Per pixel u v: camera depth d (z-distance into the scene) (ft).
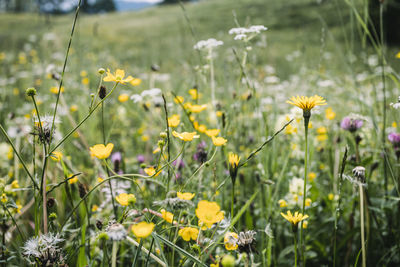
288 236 6.03
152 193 6.07
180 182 5.28
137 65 21.40
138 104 10.98
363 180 4.04
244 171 7.31
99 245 4.65
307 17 60.95
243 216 6.04
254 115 8.54
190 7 91.20
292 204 5.62
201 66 6.88
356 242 6.00
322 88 11.90
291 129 6.24
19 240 4.71
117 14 102.89
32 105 11.34
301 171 6.59
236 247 3.40
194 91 6.84
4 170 7.24
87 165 8.36
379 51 6.38
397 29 44.32
